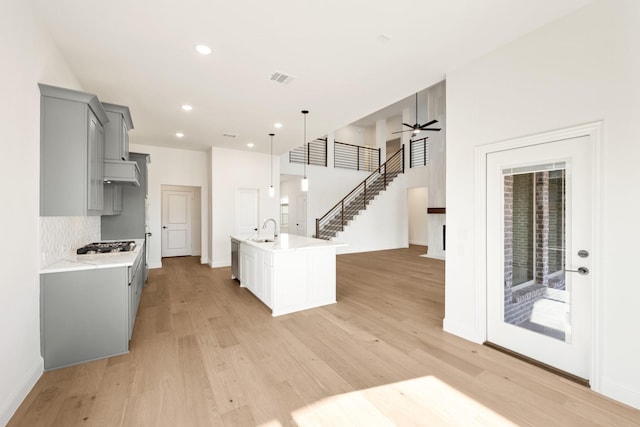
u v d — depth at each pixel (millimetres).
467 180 2895
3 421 1712
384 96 3654
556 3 2059
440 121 7574
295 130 5148
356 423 1750
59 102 2361
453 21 2244
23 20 1955
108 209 3898
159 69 2965
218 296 4414
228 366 2402
